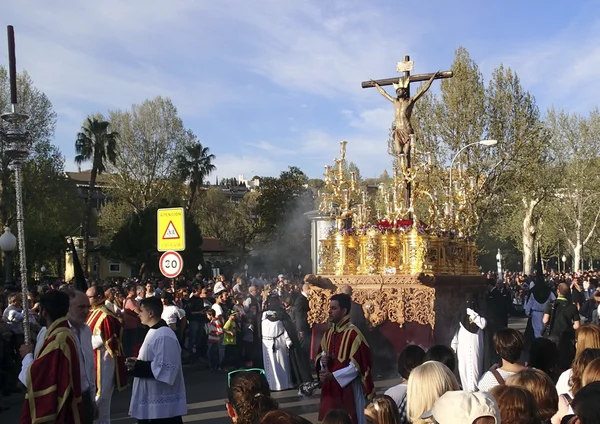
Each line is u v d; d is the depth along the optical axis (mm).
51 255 41062
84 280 7984
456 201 15148
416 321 12234
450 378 3842
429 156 14445
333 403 6273
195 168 52906
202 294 16375
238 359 15141
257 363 14648
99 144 42562
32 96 37156
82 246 49281
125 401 11508
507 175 32969
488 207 33219
